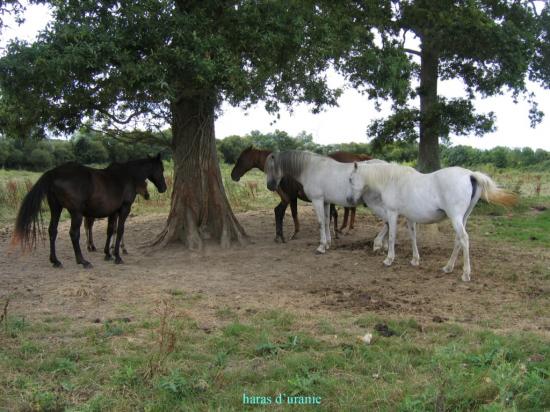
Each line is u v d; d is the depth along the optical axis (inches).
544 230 465.7
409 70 501.7
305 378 162.9
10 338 197.9
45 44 271.4
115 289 272.2
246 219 522.0
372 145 583.2
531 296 262.7
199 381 157.8
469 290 273.0
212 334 204.7
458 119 524.1
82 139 1047.0
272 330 208.2
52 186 307.6
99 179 323.6
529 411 140.4
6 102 325.1
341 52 400.5
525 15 511.2
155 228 478.6
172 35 292.7
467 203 283.4
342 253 367.9
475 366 170.6
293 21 312.5
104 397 149.9
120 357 178.2
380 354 182.1
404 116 542.6
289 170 374.9
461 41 481.7
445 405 144.2
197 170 388.2
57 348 187.8
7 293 267.4
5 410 144.1
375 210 347.3
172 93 292.8
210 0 312.2
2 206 629.9
